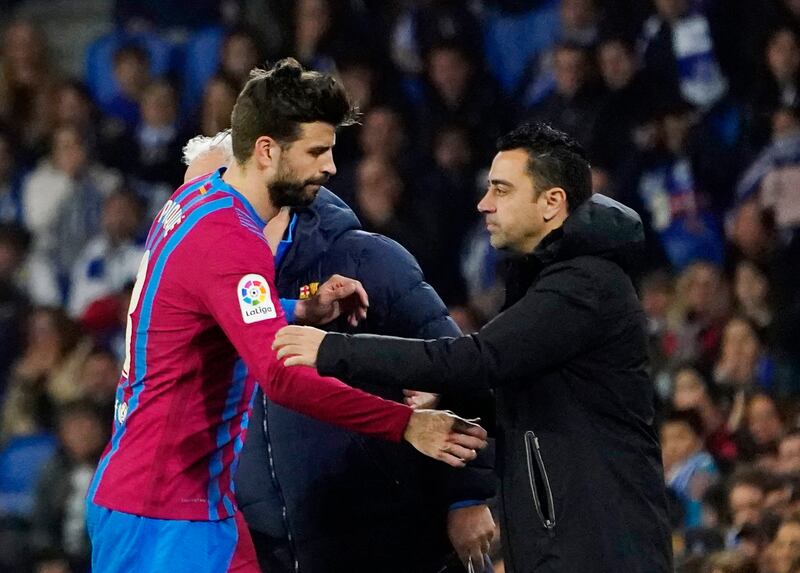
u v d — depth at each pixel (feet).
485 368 45.03
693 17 106.52
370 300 55.31
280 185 47.26
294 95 46.60
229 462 48.39
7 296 118.83
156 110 120.98
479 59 111.65
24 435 108.99
